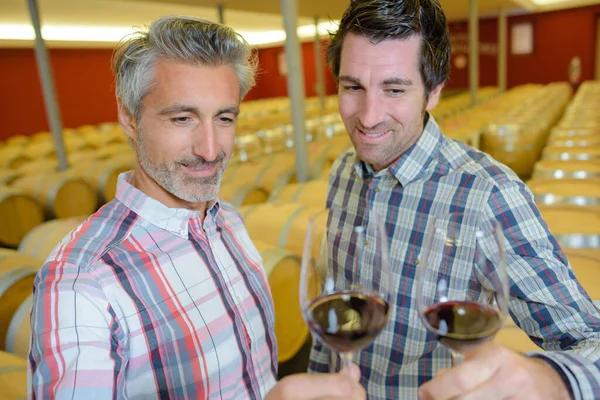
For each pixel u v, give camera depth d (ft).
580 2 61.57
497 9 49.88
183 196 4.30
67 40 45.98
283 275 11.62
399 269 5.18
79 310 3.72
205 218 4.84
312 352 6.38
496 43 73.10
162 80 4.00
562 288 4.29
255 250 5.69
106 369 3.70
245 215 13.82
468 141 26.32
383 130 5.01
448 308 3.24
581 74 68.64
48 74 23.66
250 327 4.88
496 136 26.99
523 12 66.64
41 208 23.03
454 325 3.10
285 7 16.70
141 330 4.04
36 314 3.72
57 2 24.26
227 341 4.51
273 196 16.38
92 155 31.60
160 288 4.21
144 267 4.19
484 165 5.04
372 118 4.89
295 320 12.06
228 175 21.24
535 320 4.39
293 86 17.57
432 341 4.99
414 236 5.13
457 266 3.93
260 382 4.92
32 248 13.62
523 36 71.67
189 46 3.91
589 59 67.72
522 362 2.89
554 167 17.08
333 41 5.16
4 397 7.06
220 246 4.94
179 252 4.44
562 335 4.17
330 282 3.39
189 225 4.57
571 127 27.04
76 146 38.45
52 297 3.73
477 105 45.62
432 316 3.20
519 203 4.66
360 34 4.72
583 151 19.95
